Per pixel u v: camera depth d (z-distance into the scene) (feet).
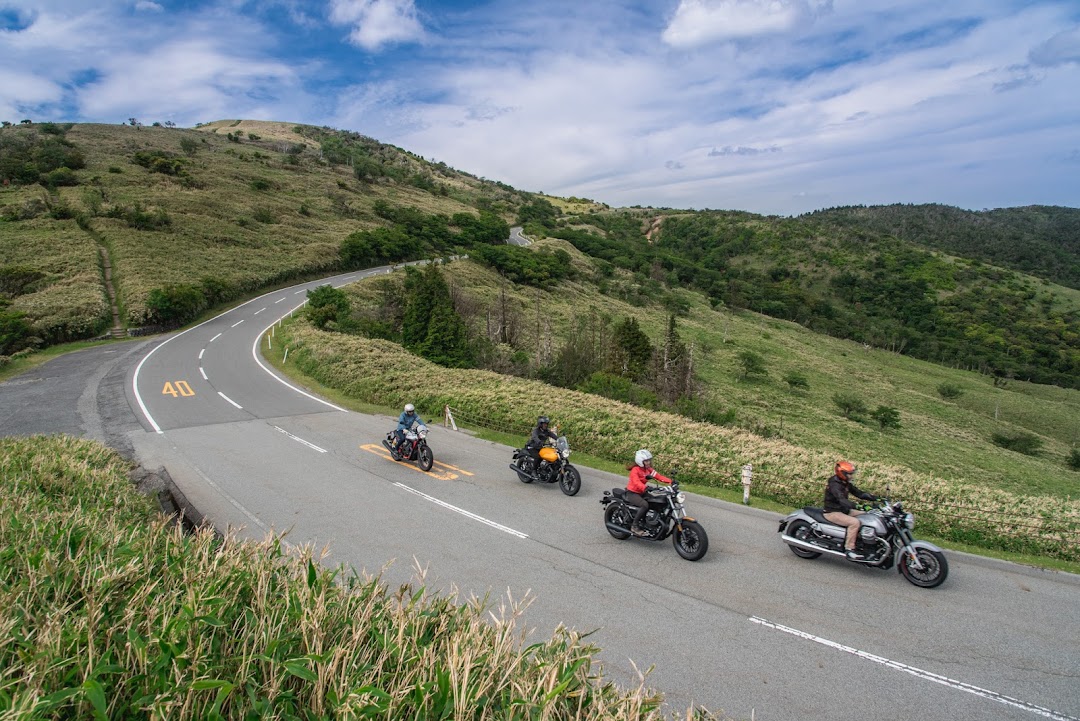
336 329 113.09
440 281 120.57
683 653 19.89
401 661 9.20
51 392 68.74
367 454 47.26
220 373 82.74
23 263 137.28
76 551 13.48
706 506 36.37
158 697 7.30
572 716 8.99
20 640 8.53
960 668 19.06
